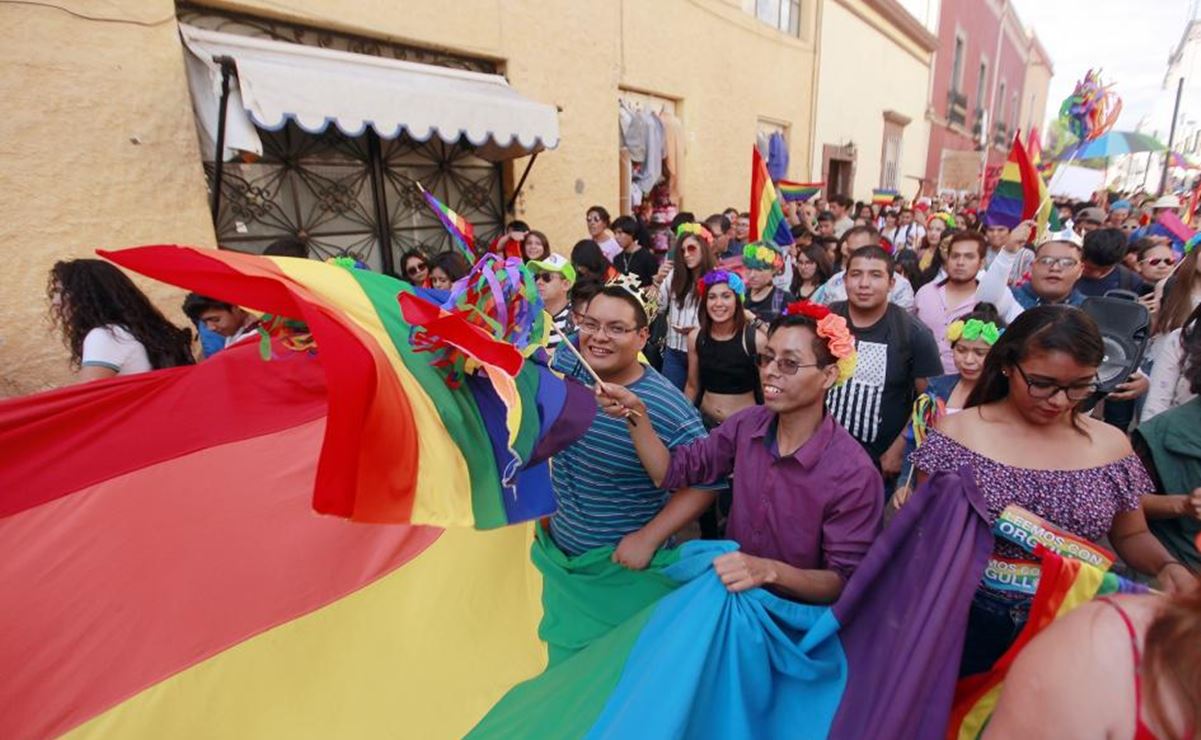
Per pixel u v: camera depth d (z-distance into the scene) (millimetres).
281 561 2090
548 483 1617
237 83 4102
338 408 1236
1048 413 1713
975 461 1835
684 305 4254
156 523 2119
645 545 2006
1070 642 939
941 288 3982
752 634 1630
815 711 1581
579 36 6992
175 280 1572
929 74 20016
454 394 1538
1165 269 4672
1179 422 2092
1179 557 2023
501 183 6652
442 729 1771
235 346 2545
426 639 1992
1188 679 822
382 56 5406
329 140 5184
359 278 1710
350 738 1761
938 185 23016
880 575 1609
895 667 1439
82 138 3762
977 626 1715
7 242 3559
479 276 1506
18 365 3652
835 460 1742
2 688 1747
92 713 1737
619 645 1761
